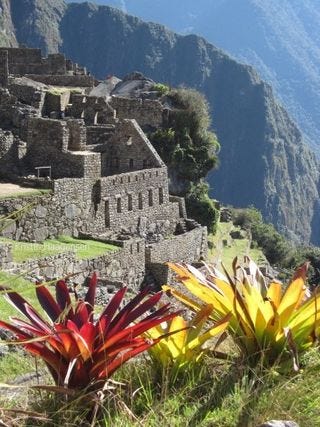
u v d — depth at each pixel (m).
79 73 114.44
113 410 8.29
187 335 8.98
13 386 7.86
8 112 67.75
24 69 108.06
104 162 61.50
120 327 8.36
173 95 86.62
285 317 8.89
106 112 77.19
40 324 8.34
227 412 8.09
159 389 8.87
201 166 81.88
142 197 58.06
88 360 8.20
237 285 9.63
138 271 49.66
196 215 79.56
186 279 9.48
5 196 44.78
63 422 8.01
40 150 53.91
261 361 8.62
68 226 49.41
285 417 7.94
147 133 80.69
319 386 8.47
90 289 9.39
